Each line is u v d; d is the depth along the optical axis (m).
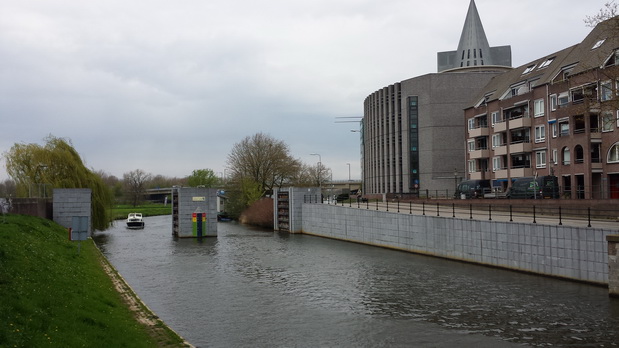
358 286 25.69
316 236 57.62
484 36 103.44
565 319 18.36
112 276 24.70
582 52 45.75
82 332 11.90
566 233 25.58
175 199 59.38
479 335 16.81
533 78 54.06
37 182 46.78
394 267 31.94
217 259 37.06
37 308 12.10
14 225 23.83
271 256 38.69
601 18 25.23
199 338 16.98
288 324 18.64
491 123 61.25
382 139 90.62
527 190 42.84
